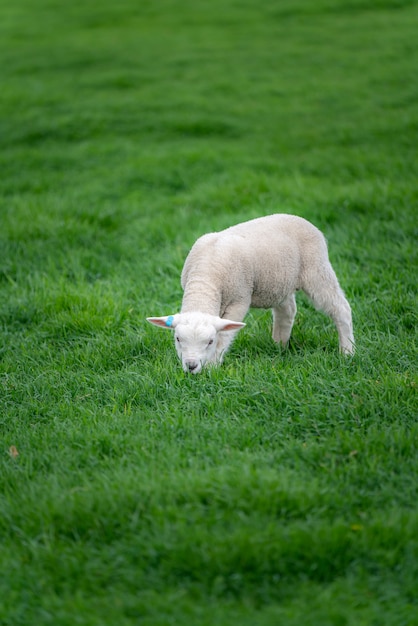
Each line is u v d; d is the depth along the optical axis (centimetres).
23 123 1780
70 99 1947
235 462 522
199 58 2281
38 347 782
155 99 1895
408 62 2081
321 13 2780
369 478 500
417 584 413
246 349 739
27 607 413
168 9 3044
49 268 982
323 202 1139
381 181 1241
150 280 952
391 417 575
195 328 634
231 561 427
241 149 1497
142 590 420
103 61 2325
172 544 439
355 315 794
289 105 1812
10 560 443
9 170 1485
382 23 2550
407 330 760
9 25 2941
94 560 440
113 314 831
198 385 641
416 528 448
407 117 1634
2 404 665
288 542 434
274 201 1156
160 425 587
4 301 895
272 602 408
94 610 406
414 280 859
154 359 724
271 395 618
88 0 3334
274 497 474
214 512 466
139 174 1371
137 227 1115
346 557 432
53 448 570
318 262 724
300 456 532
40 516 473
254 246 700
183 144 1566
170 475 505
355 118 1684
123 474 511
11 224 1122
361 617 397
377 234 1002
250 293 707
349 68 2081
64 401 657
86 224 1126
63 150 1603
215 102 1853
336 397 605
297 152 1484
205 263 688
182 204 1218
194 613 399
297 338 767
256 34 2548
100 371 716
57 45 2569
